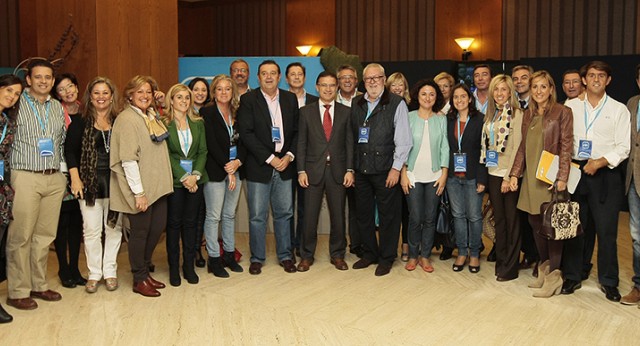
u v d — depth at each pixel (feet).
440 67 28.12
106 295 13.51
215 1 45.57
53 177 12.52
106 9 17.94
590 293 13.74
